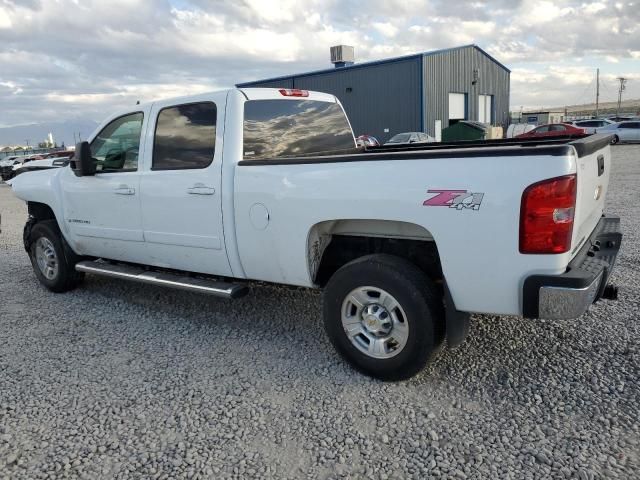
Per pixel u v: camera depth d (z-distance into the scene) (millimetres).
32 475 2789
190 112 4449
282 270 4004
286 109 4734
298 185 3752
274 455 2893
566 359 3830
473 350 4043
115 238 5117
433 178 3217
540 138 4809
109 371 3959
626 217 8891
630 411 3146
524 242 2990
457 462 2775
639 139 30656
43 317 5180
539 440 2918
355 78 34656
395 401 3391
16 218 12758
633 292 5086
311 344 4328
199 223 4371
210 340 4484
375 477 2691
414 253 3816
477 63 36844
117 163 5043
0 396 3625
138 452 2961
